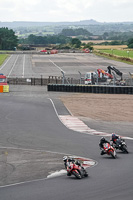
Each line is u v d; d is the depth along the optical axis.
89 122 85.75
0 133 73.44
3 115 96.75
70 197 32.16
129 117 92.81
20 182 40.06
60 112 101.75
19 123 84.88
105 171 42.31
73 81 181.50
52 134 71.69
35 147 60.34
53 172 44.28
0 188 37.56
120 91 143.50
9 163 50.03
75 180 38.66
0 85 153.75
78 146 60.34
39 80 186.25
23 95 143.50
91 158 51.16
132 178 38.19
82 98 131.75
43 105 115.56
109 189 34.16
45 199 32.06
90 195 32.47
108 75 174.00
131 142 62.69
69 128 78.38
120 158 49.84
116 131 74.25
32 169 46.28
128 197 31.27
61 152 56.25
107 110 104.44
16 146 61.47
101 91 146.75
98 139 66.06
